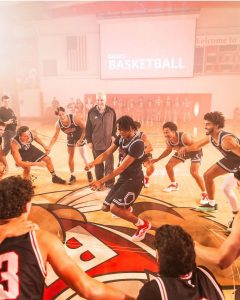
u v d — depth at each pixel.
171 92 11.86
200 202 3.78
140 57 11.71
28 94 13.02
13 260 1.11
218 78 11.50
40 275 1.15
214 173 3.38
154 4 10.55
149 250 2.73
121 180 2.91
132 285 2.24
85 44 12.23
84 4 10.73
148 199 3.96
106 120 4.18
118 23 11.51
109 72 12.12
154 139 8.38
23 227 1.21
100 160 3.14
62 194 4.14
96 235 3.00
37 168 5.48
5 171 3.87
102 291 1.25
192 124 11.20
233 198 3.19
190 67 11.45
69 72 12.62
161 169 5.43
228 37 11.12
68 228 3.14
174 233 1.19
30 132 4.21
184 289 1.08
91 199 3.96
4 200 1.22
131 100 12.05
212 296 1.11
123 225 3.23
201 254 1.62
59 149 7.26
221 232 3.04
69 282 1.23
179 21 11.06
